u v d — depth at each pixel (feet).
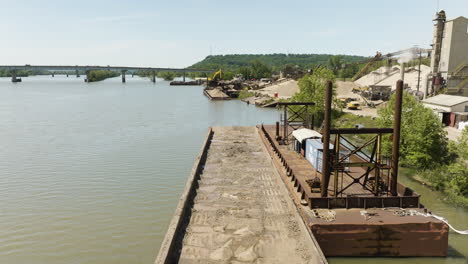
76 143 180.24
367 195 83.56
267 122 267.80
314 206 77.20
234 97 506.48
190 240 66.44
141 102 402.52
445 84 251.80
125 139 191.62
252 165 120.16
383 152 131.64
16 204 101.14
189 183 93.15
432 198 106.01
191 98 470.39
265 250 62.85
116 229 86.07
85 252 76.23
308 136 114.62
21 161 145.48
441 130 127.75
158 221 90.22
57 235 83.46
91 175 127.34
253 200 87.15
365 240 69.05
